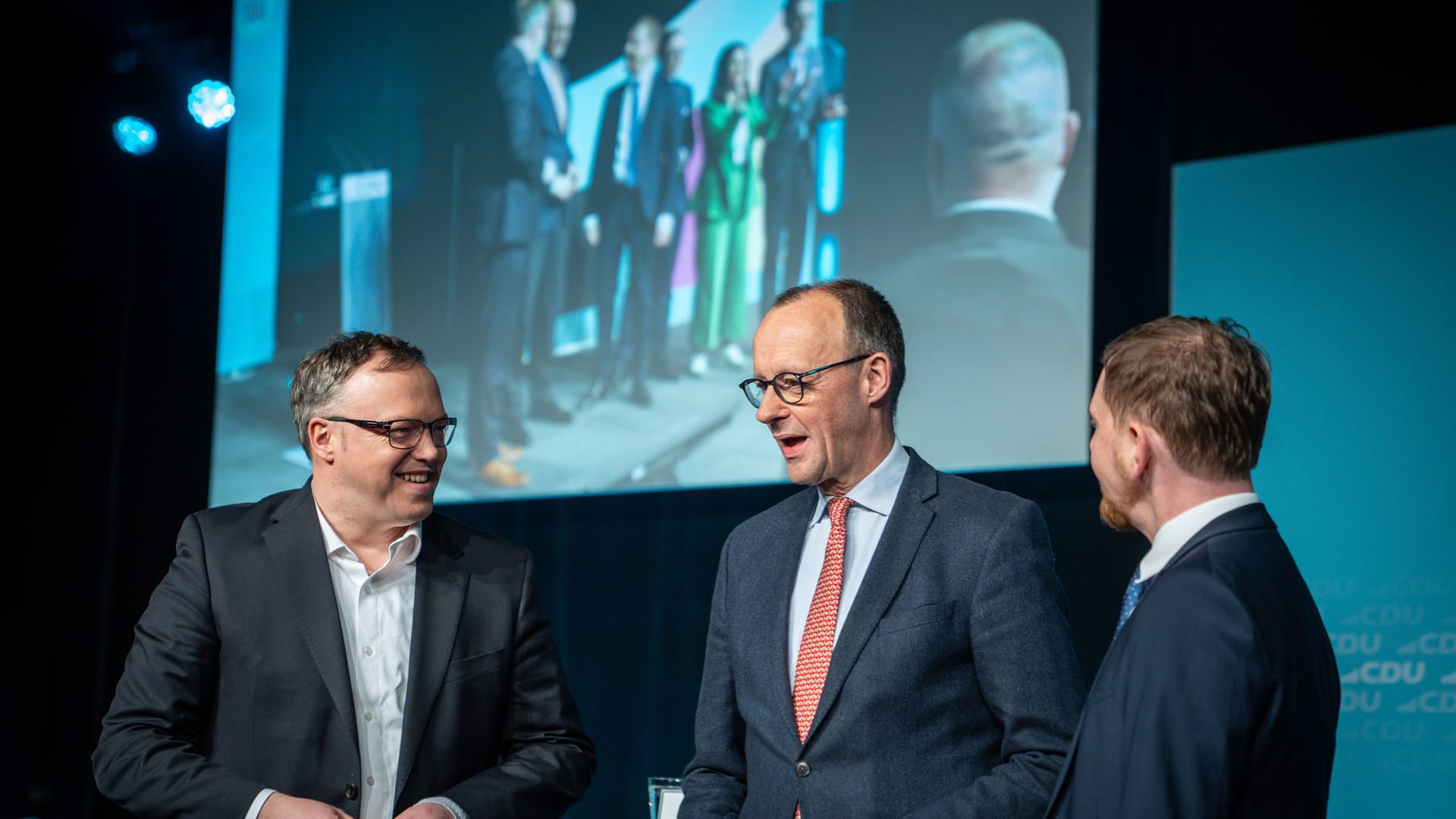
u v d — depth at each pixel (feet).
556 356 12.98
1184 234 10.73
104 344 16.22
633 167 12.85
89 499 16.01
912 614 5.57
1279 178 10.36
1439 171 9.69
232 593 5.97
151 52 15.98
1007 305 11.02
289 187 14.76
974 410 11.02
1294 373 10.07
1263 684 3.95
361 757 5.84
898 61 11.74
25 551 15.88
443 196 13.85
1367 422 9.72
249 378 14.57
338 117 14.62
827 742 5.48
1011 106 11.21
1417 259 9.69
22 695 15.64
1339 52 10.68
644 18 13.02
